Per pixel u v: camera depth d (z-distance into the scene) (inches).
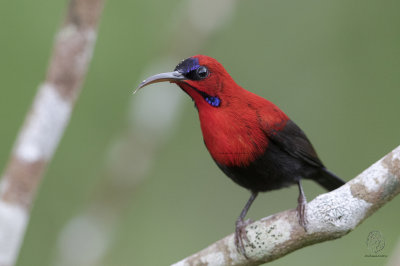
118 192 507.5
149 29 542.0
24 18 521.3
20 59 515.8
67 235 495.5
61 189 534.3
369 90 562.3
